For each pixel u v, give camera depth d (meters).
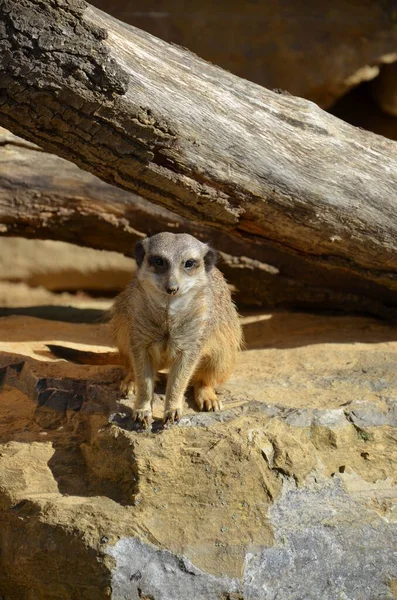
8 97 6.84
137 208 10.88
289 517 6.66
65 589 6.21
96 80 6.88
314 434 7.12
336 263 9.27
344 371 8.63
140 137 7.47
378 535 6.83
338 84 13.30
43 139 7.38
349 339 9.95
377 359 8.95
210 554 6.32
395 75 13.55
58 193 10.77
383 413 7.45
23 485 6.72
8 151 10.73
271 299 11.71
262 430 6.91
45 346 9.08
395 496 7.08
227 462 6.67
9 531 6.51
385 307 11.18
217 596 6.23
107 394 7.49
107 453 6.76
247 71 13.29
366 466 7.20
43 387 7.74
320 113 8.60
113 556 6.08
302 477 6.84
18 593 6.50
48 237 11.29
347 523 6.79
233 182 8.10
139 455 6.55
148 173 7.80
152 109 7.40
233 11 13.20
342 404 7.54
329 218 8.60
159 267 7.07
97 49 6.79
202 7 13.20
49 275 13.23
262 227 8.69
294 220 8.56
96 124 7.23
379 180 8.65
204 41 13.23
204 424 6.90
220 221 8.56
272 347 9.73
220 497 6.58
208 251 7.49
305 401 7.67
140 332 7.12
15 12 6.43
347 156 8.55
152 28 13.24
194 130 7.74
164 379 8.11
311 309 11.70
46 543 6.25
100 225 11.07
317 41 13.19
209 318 7.30
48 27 6.55
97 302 13.21
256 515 6.58
